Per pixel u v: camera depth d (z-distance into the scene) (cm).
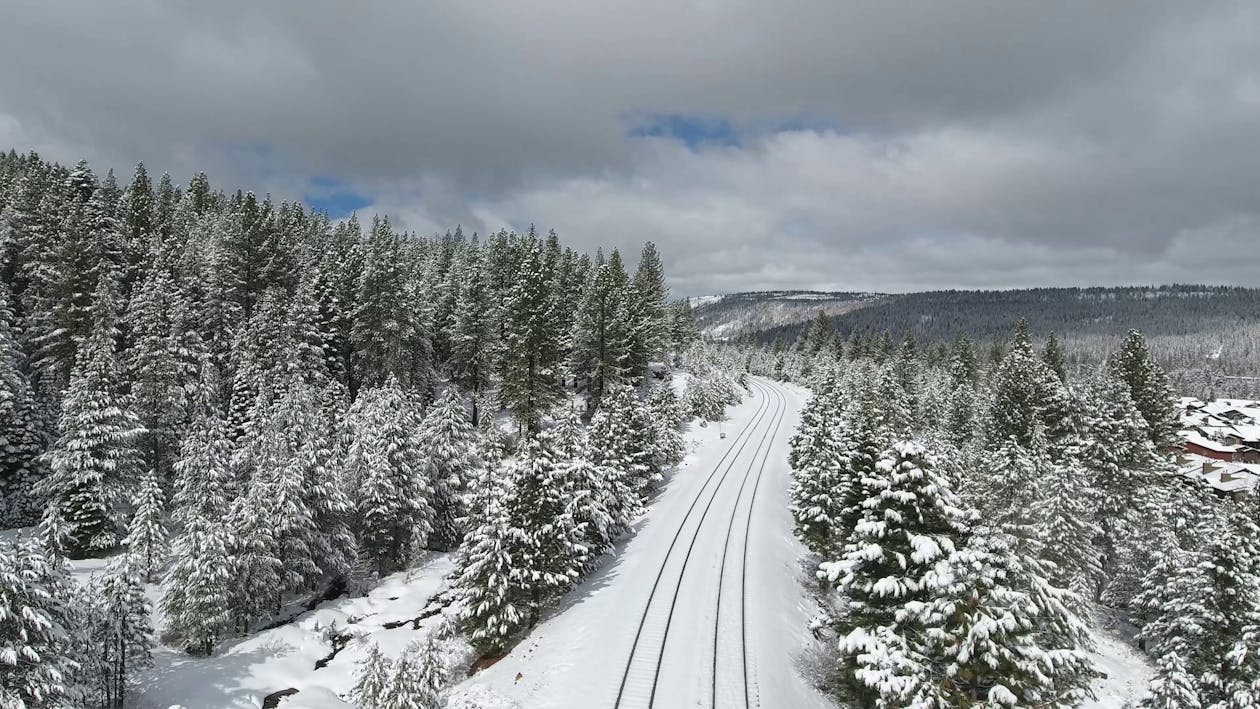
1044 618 1541
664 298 8862
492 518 2786
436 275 7706
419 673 1845
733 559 3469
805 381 14900
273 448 3175
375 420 3753
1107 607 3984
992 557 1496
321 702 2339
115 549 3516
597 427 4194
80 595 2106
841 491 3098
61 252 4597
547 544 2877
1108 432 4159
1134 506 4038
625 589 3064
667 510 4456
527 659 2508
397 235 8594
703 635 2577
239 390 4678
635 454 4509
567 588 2984
